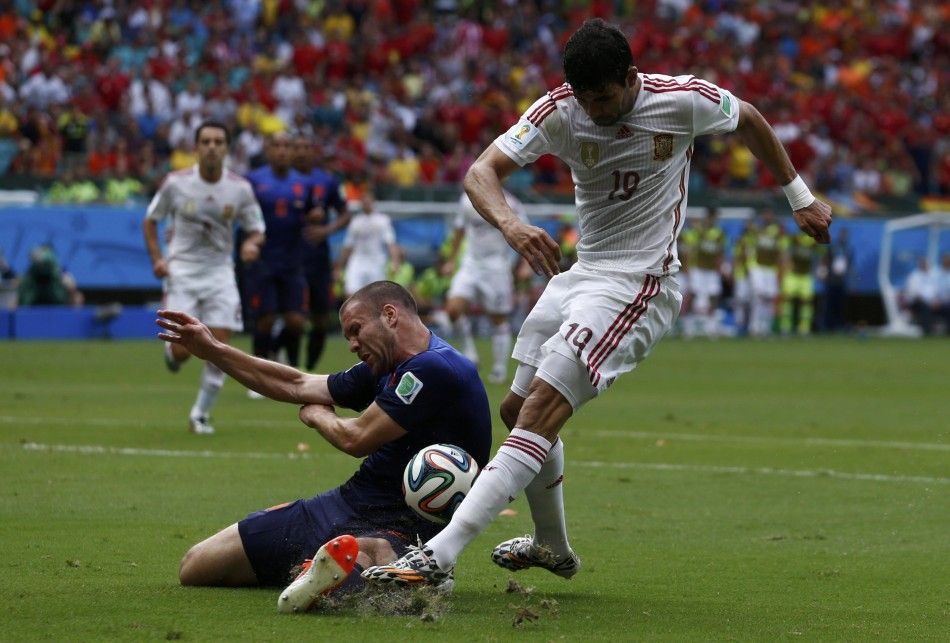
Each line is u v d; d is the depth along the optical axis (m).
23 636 15.59
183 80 105.81
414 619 16.77
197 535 23.25
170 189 41.16
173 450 35.47
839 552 23.08
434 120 115.25
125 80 103.00
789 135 125.31
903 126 133.62
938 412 49.56
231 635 15.70
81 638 15.51
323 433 18.19
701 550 23.16
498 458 17.73
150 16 113.94
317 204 51.03
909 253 109.38
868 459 36.19
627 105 18.28
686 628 16.78
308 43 118.56
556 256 17.86
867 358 80.31
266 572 18.39
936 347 91.94
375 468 18.17
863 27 151.12
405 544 17.84
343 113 110.19
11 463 32.22
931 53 151.38
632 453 36.94
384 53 122.25
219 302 41.62
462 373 18.05
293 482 30.19
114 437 38.06
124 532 23.42
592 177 18.77
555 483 19.05
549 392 18.06
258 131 103.06
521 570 20.92
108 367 65.00
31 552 21.34
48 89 100.12
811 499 29.28
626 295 18.53
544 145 18.69
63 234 87.69
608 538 24.25
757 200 111.56
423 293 94.81
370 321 18.08
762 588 19.81
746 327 106.81
